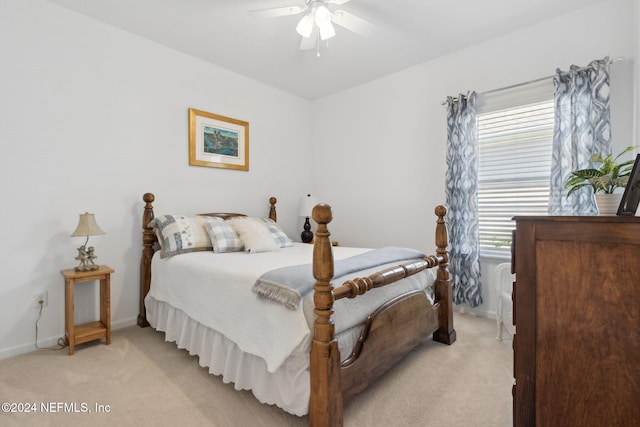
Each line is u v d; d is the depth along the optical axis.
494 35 2.87
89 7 2.45
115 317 2.75
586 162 2.35
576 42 2.51
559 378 0.99
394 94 3.65
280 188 4.13
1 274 2.20
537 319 1.03
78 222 2.52
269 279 1.62
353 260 2.03
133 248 2.85
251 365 1.71
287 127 4.21
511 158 2.89
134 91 2.84
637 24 2.15
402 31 2.79
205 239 2.77
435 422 1.54
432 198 3.36
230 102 3.57
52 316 2.40
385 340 1.80
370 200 3.90
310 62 3.38
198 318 2.08
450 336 2.44
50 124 2.39
